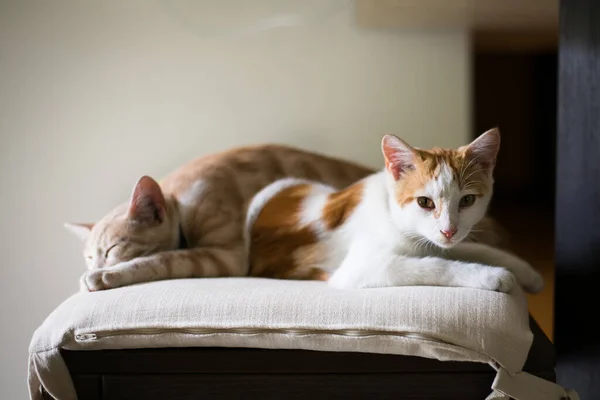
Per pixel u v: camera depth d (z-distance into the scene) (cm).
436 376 116
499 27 209
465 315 113
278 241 156
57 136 201
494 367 113
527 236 303
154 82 201
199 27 199
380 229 140
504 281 122
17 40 197
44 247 204
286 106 203
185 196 165
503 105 383
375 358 117
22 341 206
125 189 204
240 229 163
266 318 117
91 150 203
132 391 121
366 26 198
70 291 205
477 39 244
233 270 156
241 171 171
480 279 123
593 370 138
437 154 134
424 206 133
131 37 199
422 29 200
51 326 122
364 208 146
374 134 204
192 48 200
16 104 200
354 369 117
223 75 202
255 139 205
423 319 113
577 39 141
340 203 152
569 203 146
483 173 136
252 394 120
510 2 179
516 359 114
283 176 176
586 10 137
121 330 118
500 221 333
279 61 201
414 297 117
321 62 201
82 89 200
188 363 120
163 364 120
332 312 116
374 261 131
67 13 197
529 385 114
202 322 117
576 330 144
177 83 202
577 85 141
